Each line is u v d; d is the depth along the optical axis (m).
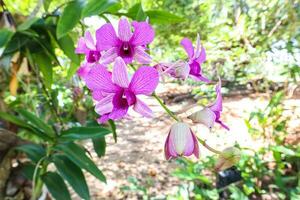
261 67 1.05
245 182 0.73
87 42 0.24
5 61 0.31
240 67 1.23
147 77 0.21
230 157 0.23
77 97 0.42
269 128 0.87
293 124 1.05
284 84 1.10
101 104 0.21
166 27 1.43
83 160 0.28
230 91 1.69
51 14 0.32
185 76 0.23
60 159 0.29
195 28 1.35
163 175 1.02
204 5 1.25
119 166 1.09
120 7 0.29
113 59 0.22
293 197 0.65
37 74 0.35
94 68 0.21
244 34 1.09
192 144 0.22
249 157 0.76
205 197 0.71
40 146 0.31
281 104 1.04
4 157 0.30
